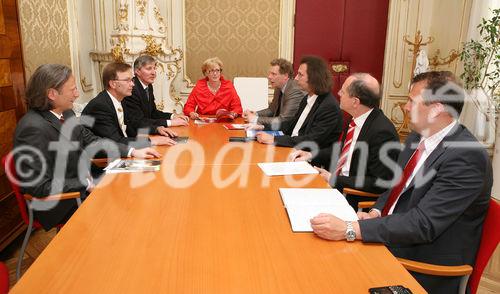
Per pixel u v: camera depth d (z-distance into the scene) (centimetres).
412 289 98
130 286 97
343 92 221
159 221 136
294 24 570
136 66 331
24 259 259
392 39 566
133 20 453
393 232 125
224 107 401
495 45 466
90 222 134
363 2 564
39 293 94
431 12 555
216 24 564
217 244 120
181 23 556
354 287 98
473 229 138
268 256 113
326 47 577
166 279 101
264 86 476
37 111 209
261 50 574
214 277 102
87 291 95
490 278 250
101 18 485
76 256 112
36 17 337
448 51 558
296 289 97
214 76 393
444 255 140
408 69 575
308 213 142
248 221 137
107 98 271
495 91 499
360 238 123
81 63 451
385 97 586
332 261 111
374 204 188
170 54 484
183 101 576
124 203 152
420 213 131
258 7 562
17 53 286
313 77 271
